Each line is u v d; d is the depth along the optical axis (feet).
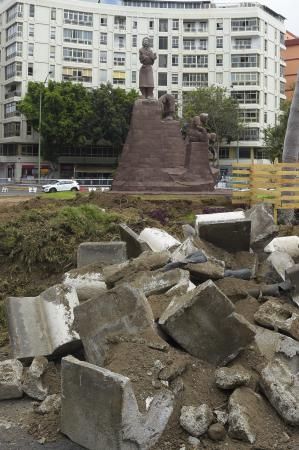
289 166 50.60
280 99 239.91
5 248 33.04
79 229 34.40
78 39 218.18
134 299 16.98
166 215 51.67
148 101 75.66
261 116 224.33
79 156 211.00
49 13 213.25
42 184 167.53
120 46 223.10
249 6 223.71
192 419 14.48
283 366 15.65
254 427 14.32
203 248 23.91
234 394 15.07
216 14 222.69
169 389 14.87
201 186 74.23
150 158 74.95
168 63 225.56
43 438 15.05
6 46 218.18
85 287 22.57
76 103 181.57
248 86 222.89
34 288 30.71
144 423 13.94
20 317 19.26
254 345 17.37
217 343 16.78
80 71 219.61
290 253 25.46
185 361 16.11
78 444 14.66
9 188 149.28
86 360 17.58
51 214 36.96
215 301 16.62
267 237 26.66
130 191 72.79
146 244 25.46
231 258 24.56
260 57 223.30
